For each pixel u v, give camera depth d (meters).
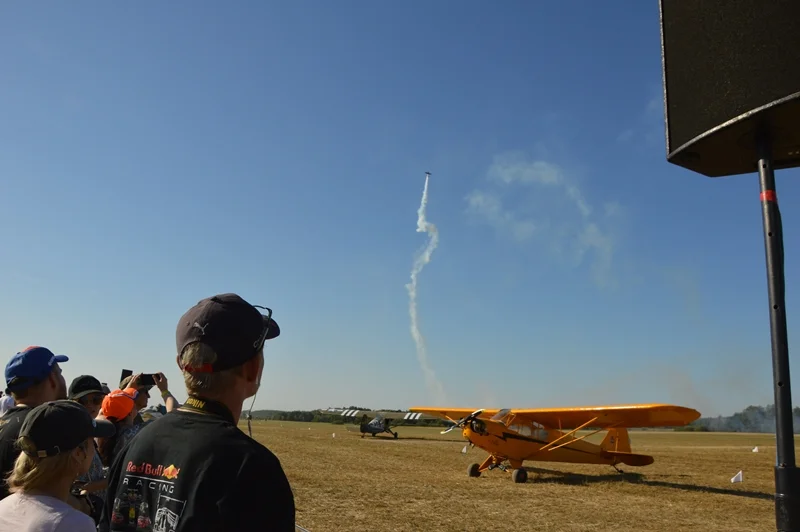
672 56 1.75
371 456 20.02
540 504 10.49
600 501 11.09
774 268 1.52
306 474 13.52
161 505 1.47
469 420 15.13
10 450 2.74
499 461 15.41
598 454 17.14
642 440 50.41
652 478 15.60
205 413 1.64
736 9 1.55
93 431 2.32
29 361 3.08
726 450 32.19
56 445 2.10
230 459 1.48
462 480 14.11
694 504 10.97
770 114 1.48
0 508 2.04
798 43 1.41
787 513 1.39
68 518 2.03
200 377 1.66
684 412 13.97
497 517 9.02
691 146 1.67
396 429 54.94
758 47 1.49
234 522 1.40
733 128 1.56
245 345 1.69
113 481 1.74
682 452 29.41
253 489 1.44
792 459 1.42
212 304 1.73
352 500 10.03
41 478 2.07
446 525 8.22
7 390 3.09
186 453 1.51
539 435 15.69
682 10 1.72
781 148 1.68
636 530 8.41
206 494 1.43
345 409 47.84
